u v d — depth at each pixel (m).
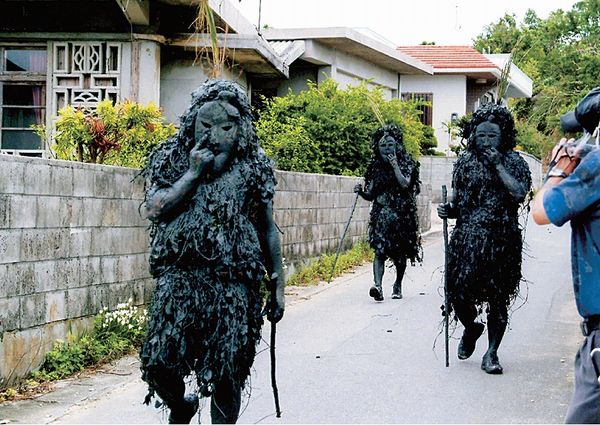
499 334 7.51
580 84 27.42
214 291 4.41
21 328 6.67
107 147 10.18
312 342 8.67
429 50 34.97
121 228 8.21
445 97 32.78
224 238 4.41
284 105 19.17
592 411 3.59
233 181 4.48
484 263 7.37
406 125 21.38
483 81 34.28
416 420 6.00
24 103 15.41
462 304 7.56
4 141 15.38
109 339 7.71
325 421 5.95
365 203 17.38
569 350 8.42
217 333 4.41
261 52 16.17
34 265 6.84
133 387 6.77
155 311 4.46
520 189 7.30
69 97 15.16
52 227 7.08
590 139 3.95
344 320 9.92
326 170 18.97
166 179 4.54
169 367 4.43
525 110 34.59
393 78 30.00
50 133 13.95
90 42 15.07
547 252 17.41
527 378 7.29
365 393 6.72
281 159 17.00
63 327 7.29
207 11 7.88
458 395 6.69
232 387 4.56
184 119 4.60
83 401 6.34
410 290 12.38
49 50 15.12
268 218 4.69
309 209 13.87
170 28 15.38
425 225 22.17
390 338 8.88
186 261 4.45
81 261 7.55
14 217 6.55
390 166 11.50
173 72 16.41
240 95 4.55
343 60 24.73
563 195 3.62
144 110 10.62
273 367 4.97
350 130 19.11
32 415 5.94
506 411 6.27
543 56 33.94
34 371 6.84
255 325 4.63
